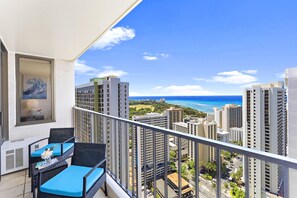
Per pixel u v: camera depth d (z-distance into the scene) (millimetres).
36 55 4113
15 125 3783
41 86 4301
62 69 4590
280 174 911
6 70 3680
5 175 3041
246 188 1009
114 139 2559
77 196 1660
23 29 2668
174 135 1457
